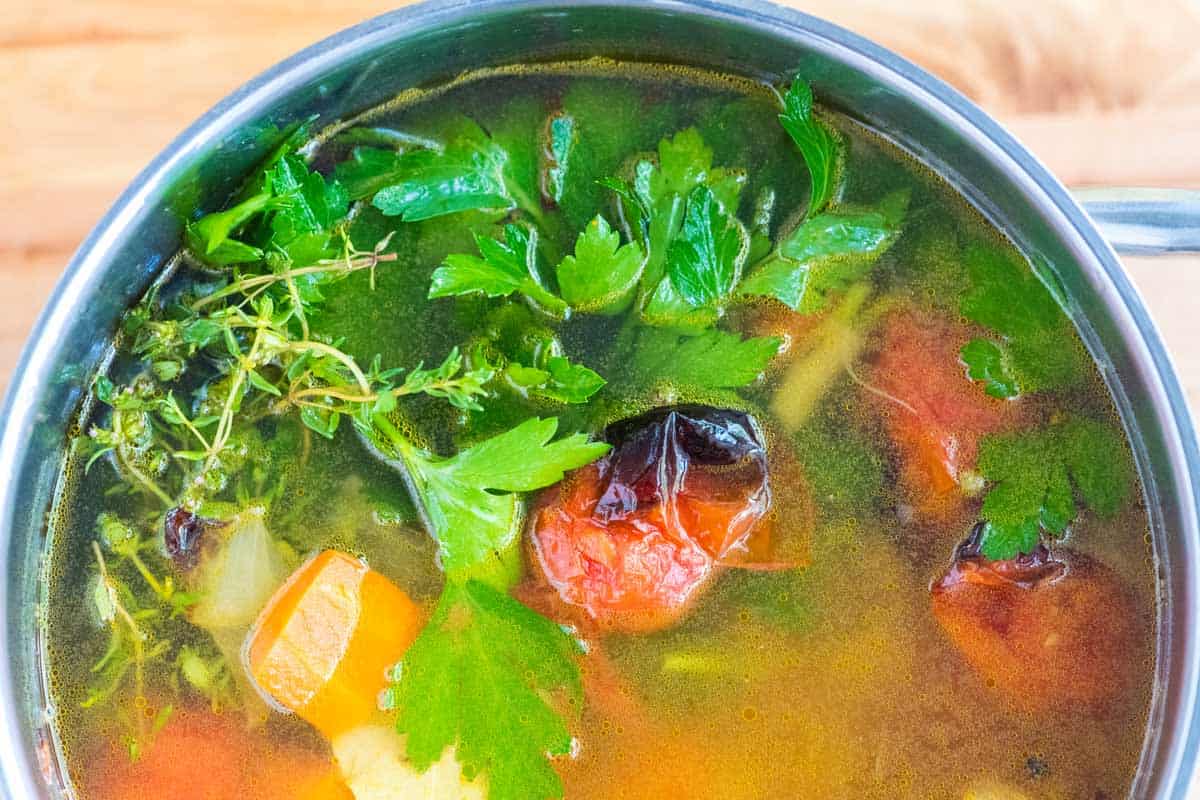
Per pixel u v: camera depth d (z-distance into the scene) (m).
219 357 0.50
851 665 0.50
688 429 0.49
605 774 0.50
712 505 0.50
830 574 0.50
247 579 0.50
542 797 0.49
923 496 0.50
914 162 0.50
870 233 0.51
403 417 0.50
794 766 0.50
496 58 0.51
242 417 0.50
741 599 0.50
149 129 0.54
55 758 0.50
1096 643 0.49
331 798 0.50
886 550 0.50
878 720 0.50
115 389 0.50
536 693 0.50
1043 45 0.54
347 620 0.50
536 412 0.50
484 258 0.49
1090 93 0.54
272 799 0.50
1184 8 0.54
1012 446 0.50
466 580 0.49
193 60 0.54
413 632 0.50
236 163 0.49
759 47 0.49
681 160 0.51
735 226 0.50
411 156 0.51
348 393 0.50
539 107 0.51
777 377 0.51
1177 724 0.47
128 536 0.50
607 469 0.49
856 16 0.54
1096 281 0.48
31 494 0.49
